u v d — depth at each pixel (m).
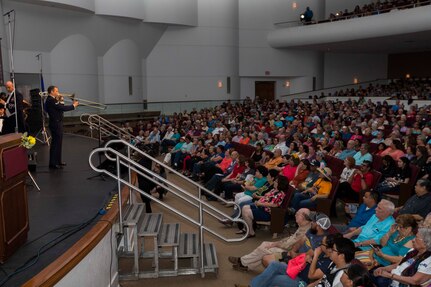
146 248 5.82
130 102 19.94
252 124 13.60
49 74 16.50
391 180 7.07
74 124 16.64
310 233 4.44
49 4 15.04
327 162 8.35
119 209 4.50
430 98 17.33
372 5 20.16
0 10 13.27
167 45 21.34
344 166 7.70
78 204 4.79
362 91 22.83
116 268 4.62
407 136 9.52
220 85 22.33
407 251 3.98
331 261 3.72
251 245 6.02
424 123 12.08
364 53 26.28
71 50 17.00
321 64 24.61
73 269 3.35
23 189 3.66
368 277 3.09
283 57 23.55
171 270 4.86
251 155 10.05
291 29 21.72
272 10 22.98
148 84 21.20
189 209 7.91
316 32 20.34
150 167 6.96
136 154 8.55
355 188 6.72
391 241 4.23
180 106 21.06
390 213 4.56
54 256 3.36
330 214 7.02
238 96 23.09
